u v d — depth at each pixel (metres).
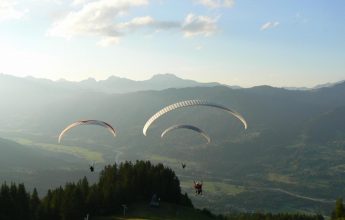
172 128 82.69
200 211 121.25
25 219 96.38
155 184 124.25
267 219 171.12
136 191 119.25
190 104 71.06
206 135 83.50
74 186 108.62
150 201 119.50
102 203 105.81
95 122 76.38
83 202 101.81
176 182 132.00
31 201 104.62
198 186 76.56
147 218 103.25
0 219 90.75
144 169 126.56
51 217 99.69
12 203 94.44
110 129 76.06
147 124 70.94
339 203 135.00
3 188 94.81
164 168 131.88
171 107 71.25
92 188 111.00
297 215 172.75
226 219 124.75
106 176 123.12
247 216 186.62
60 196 103.38
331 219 135.25
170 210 113.38
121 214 106.69
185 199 136.12
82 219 100.69
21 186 98.50
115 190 110.12
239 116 72.00
